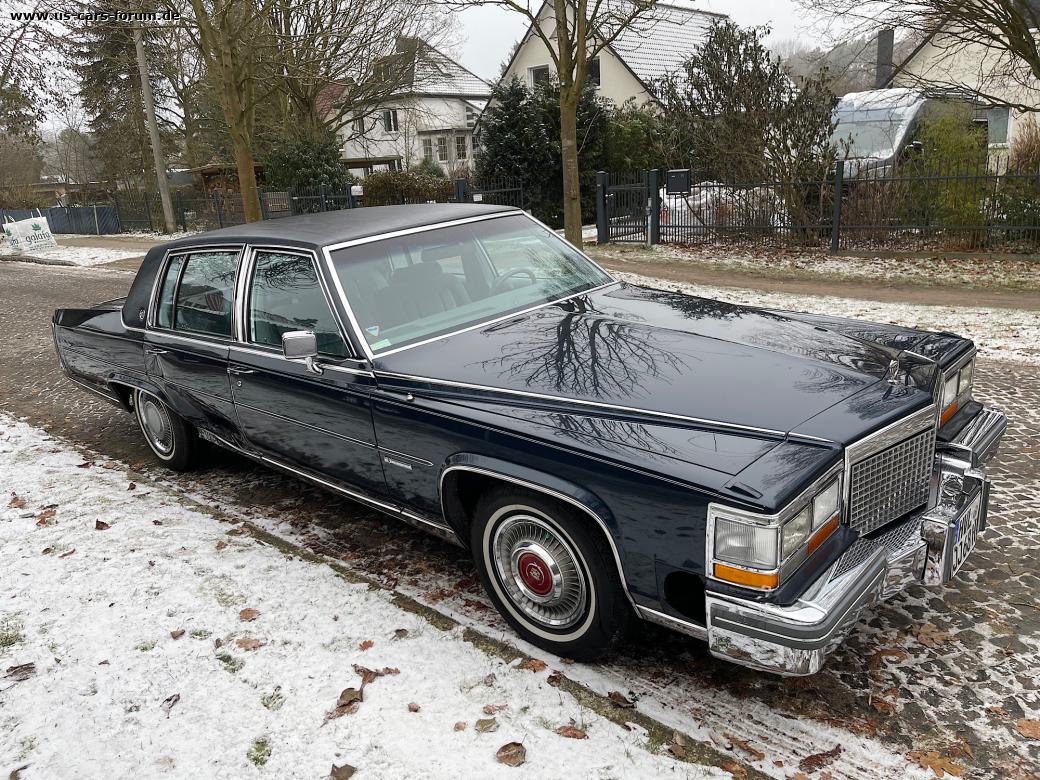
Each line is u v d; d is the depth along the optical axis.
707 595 2.55
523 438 2.92
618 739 2.70
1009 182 12.72
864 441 2.67
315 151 26.14
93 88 37.88
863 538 2.82
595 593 2.90
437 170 36.53
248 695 3.05
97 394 5.78
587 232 19.80
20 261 23.39
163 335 4.82
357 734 2.80
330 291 3.71
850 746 2.62
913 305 9.84
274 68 19.52
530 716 2.83
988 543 3.81
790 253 14.20
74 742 2.88
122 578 3.97
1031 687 2.84
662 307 3.95
